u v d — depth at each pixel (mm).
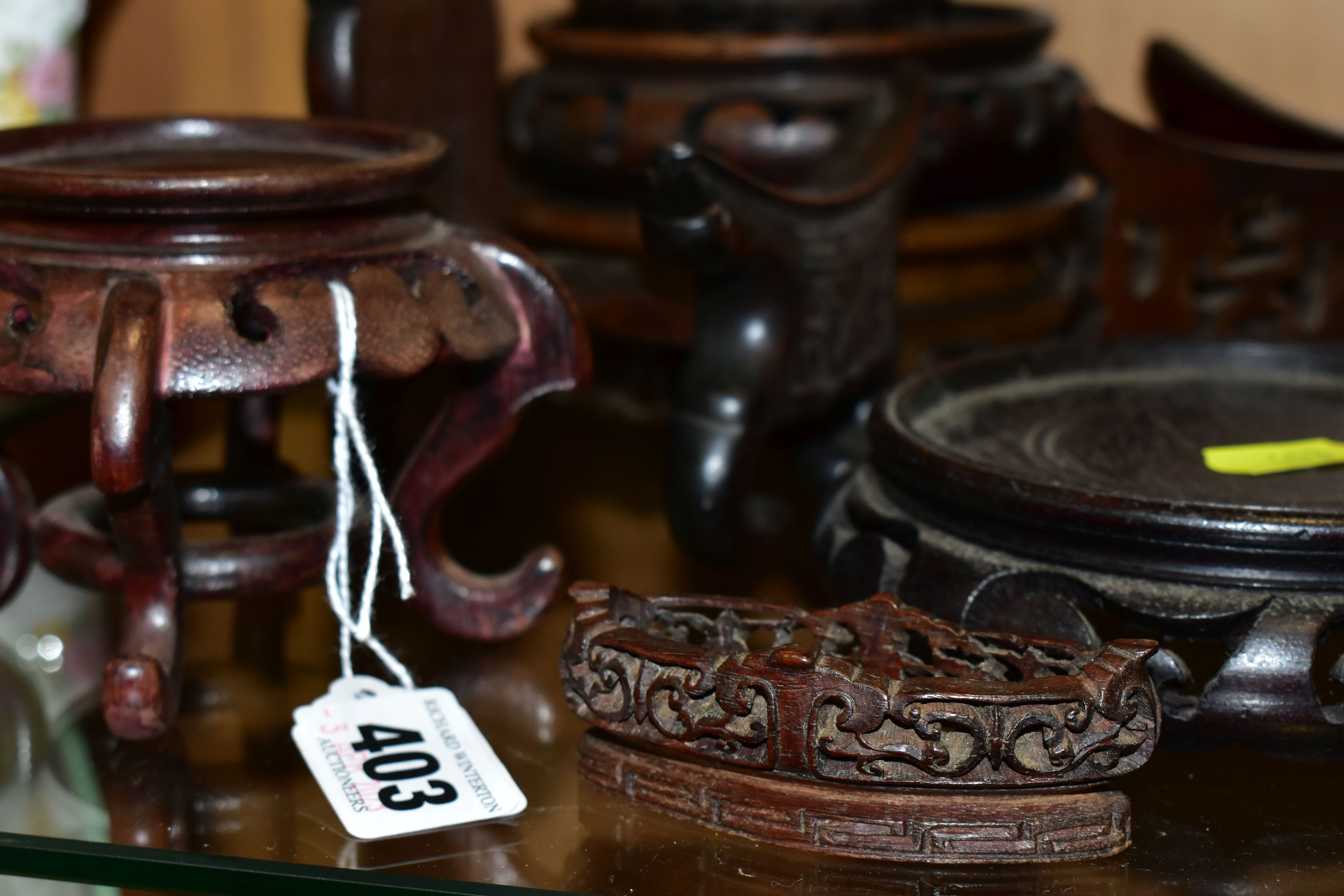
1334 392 797
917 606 628
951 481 619
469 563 889
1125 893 568
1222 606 571
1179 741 583
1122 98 1343
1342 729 563
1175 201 1023
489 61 1092
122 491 587
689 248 742
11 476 735
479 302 687
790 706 553
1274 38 1319
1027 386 799
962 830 554
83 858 583
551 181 1079
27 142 708
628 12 1047
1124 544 583
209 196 601
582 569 881
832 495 748
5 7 947
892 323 909
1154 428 742
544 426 1177
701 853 596
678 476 802
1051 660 576
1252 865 586
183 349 598
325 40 884
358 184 629
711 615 815
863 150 896
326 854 596
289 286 617
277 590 694
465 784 632
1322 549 561
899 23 1051
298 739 647
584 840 606
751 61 976
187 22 1188
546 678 753
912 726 542
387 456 911
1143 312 1039
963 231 1022
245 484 823
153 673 635
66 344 601
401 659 771
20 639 802
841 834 562
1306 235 1045
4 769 663
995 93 1007
